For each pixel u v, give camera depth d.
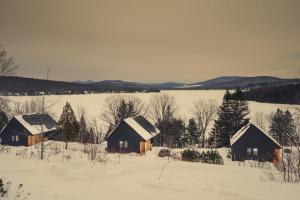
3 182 11.12
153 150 47.38
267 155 39.28
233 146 40.62
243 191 11.73
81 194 10.75
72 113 44.94
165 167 16.80
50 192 10.59
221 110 65.38
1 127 51.56
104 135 56.81
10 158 17.02
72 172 14.26
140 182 12.86
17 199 9.48
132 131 44.22
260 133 39.78
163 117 62.16
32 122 47.12
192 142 64.94
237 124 61.62
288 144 41.62
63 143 40.72
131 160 20.11
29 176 12.53
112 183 12.62
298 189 12.23
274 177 15.16
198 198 10.73
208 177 14.29
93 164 16.83
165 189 11.88
